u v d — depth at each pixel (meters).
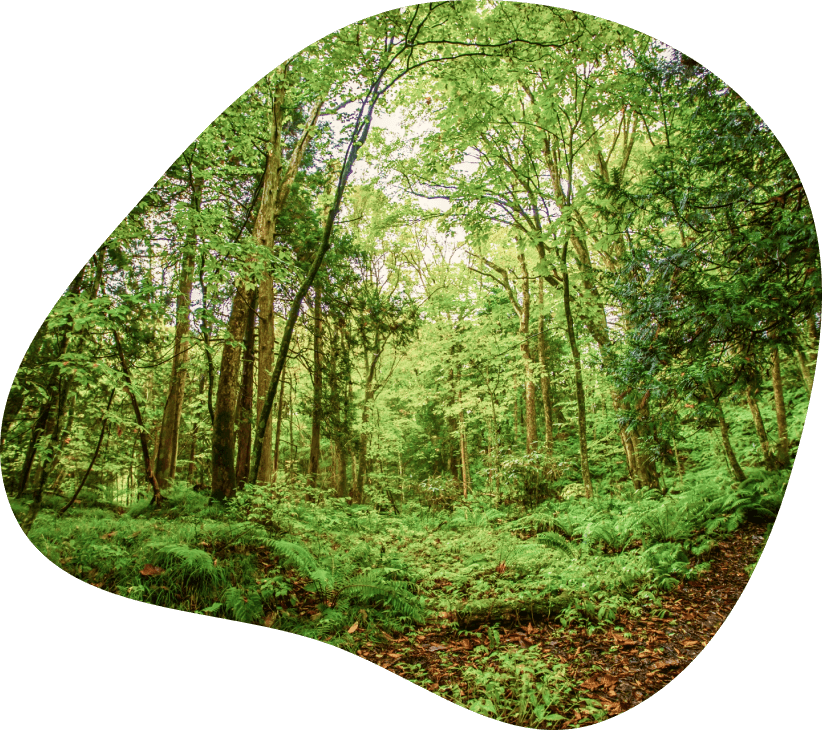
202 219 3.03
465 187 6.63
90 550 2.19
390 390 10.64
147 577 2.28
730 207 1.85
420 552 4.30
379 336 8.62
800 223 1.58
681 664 1.78
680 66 2.05
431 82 4.82
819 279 1.53
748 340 1.74
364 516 5.91
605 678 1.93
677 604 2.02
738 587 1.77
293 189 5.66
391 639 2.50
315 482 8.52
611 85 4.41
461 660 2.28
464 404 9.43
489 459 8.30
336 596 2.81
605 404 7.48
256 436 5.22
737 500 1.87
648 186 2.40
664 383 2.18
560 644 2.28
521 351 9.00
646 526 3.21
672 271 2.14
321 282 7.07
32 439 2.00
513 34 3.98
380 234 7.49
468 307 9.84
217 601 2.35
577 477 6.89
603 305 6.05
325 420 8.45
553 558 3.65
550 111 5.55
